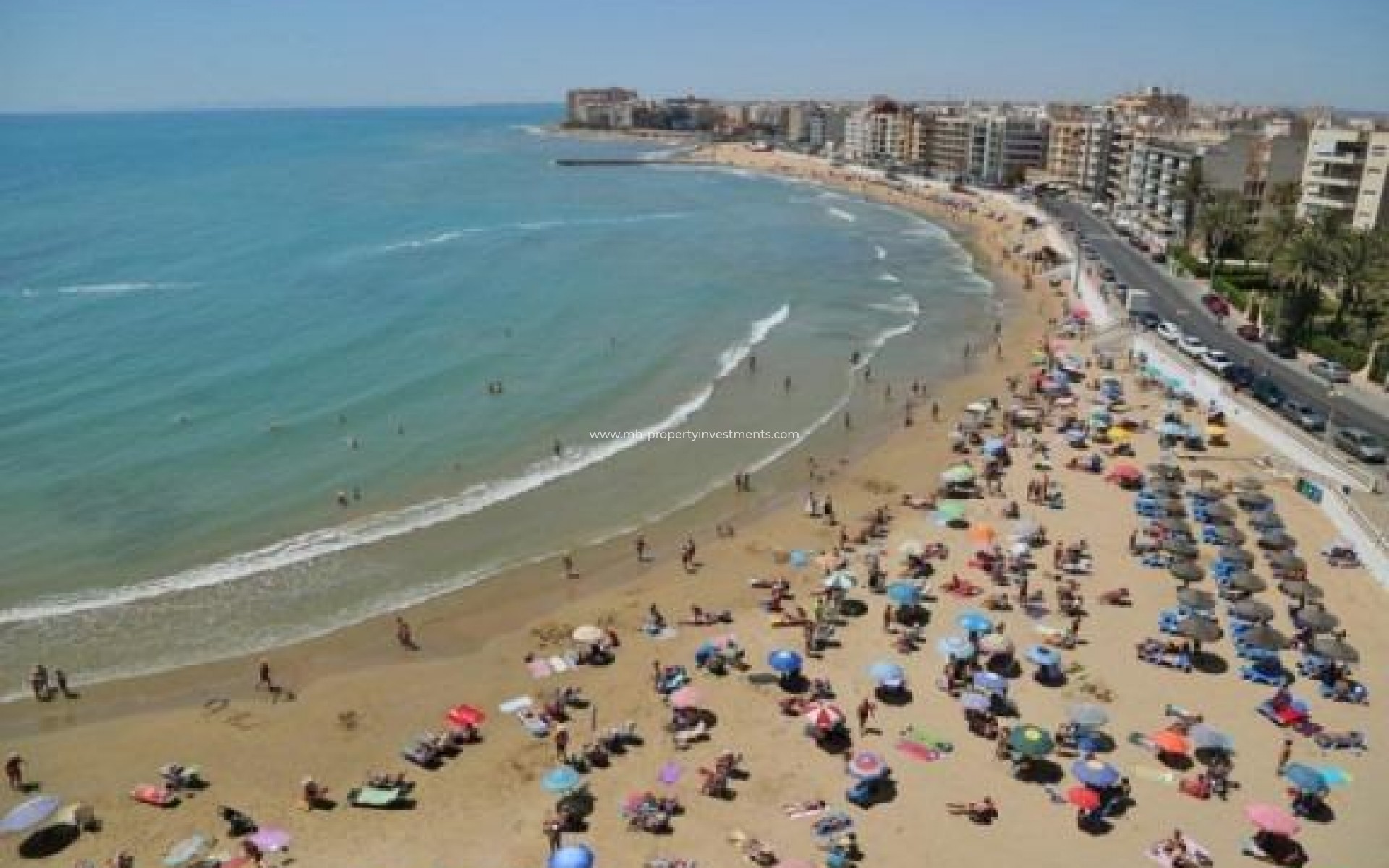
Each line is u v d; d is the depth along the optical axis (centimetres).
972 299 10950
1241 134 14312
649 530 5162
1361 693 3638
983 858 2920
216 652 4003
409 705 3684
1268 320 8525
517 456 6078
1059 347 8556
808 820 3069
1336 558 4662
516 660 3975
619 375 7712
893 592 4209
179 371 7456
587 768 3312
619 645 4069
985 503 5416
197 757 3394
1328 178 10688
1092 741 3388
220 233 14025
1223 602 4284
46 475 5556
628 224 16712
